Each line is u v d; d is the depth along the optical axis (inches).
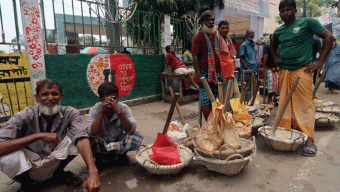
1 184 86.9
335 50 246.5
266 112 146.3
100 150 92.0
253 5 350.9
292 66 112.8
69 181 85.0
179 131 112.7
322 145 117.0
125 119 89.0
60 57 171.6
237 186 82.5
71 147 78.7
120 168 99.0
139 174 93.4
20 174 73.9
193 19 286.0
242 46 206.5
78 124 79.5
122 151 96.0
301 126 112.3
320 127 144.9
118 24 210.8
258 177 88.1
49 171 78.8
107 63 199.8
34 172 76.0
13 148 67.4
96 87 195.8
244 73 169.2
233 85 132.2
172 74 225.6
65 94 177.8
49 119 77.7
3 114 147.1
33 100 158.1
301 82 110.2
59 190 82.6
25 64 152.6
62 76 174.4
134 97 225.1
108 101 84.4
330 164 96.9
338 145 116.5
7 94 147.6
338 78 246.1
